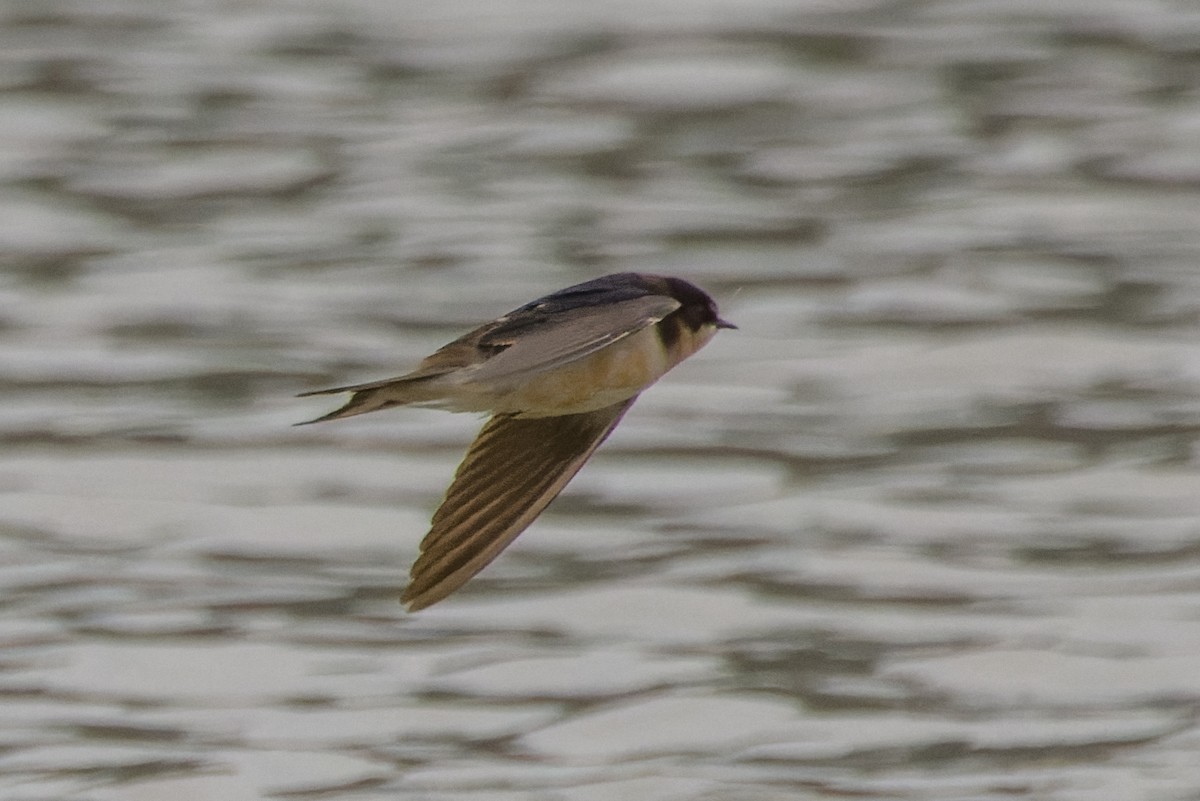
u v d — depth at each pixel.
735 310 17.94
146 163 22.08
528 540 13.45
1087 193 21.00
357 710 11.37
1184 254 19.17
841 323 17.50
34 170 21.88
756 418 15.41
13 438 15.06
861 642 12.14
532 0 27.75
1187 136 22.67
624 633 12.22
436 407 6.48
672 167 22.02
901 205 20.80
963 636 12.16
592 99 24.25
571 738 11.10
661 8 27.31
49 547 13.27
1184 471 14.39
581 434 7.18
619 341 6.62
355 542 13.39
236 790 10.62
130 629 12.20
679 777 10.73
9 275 18.89
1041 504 13.91
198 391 16.08
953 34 26.39
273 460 14.66
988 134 22.95
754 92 24.42
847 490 14.17
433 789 10.59
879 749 11.05
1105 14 27.22
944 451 14.84
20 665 11.79
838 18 27.03
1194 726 11.21
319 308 17.98
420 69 25.33
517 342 6.46
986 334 17.20
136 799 10.52
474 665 11.83
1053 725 11.21
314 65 25.53
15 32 26.67
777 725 11.20
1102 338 17.08
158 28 27.02
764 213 20.61
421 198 20.97
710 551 13.29
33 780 10.69
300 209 20.80
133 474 14.41
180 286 18.52
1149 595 12.62
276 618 12.39
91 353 16.86
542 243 19.72
